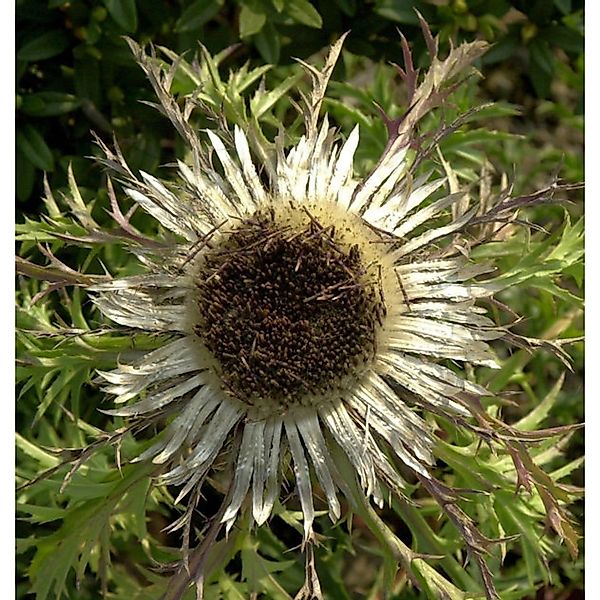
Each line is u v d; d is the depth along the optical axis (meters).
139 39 0.33
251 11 0.32
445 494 0.23
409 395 0.24
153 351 0.24
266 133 0.31
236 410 0.23
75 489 0.26
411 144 0.25
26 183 0.33
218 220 0.24
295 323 0.23
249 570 0.25
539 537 0.26
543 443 0.28
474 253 0.28
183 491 0.23
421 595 0.32
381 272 0.24
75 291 0.28
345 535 0.31
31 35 0.33
